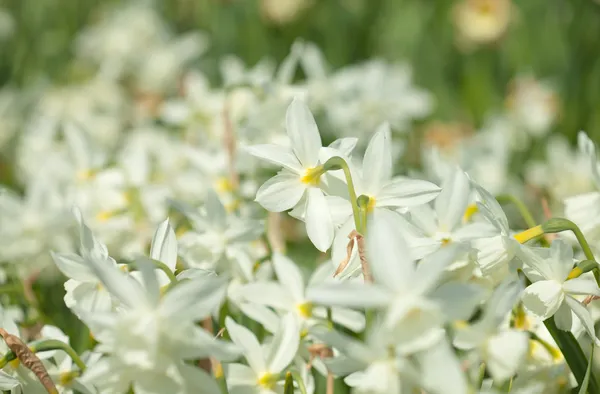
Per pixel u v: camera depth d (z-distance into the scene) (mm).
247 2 2191
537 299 792
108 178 1114
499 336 721
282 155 815
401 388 711
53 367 821
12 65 2344
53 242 1082
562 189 1315
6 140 1796
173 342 721
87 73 1961
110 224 1091
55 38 2379
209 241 905
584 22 1930
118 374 729
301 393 797
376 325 735
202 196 1091
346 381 758
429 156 1161
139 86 1961
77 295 812
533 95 1779
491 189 1353
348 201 809
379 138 811
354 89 1503
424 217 856
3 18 2311
